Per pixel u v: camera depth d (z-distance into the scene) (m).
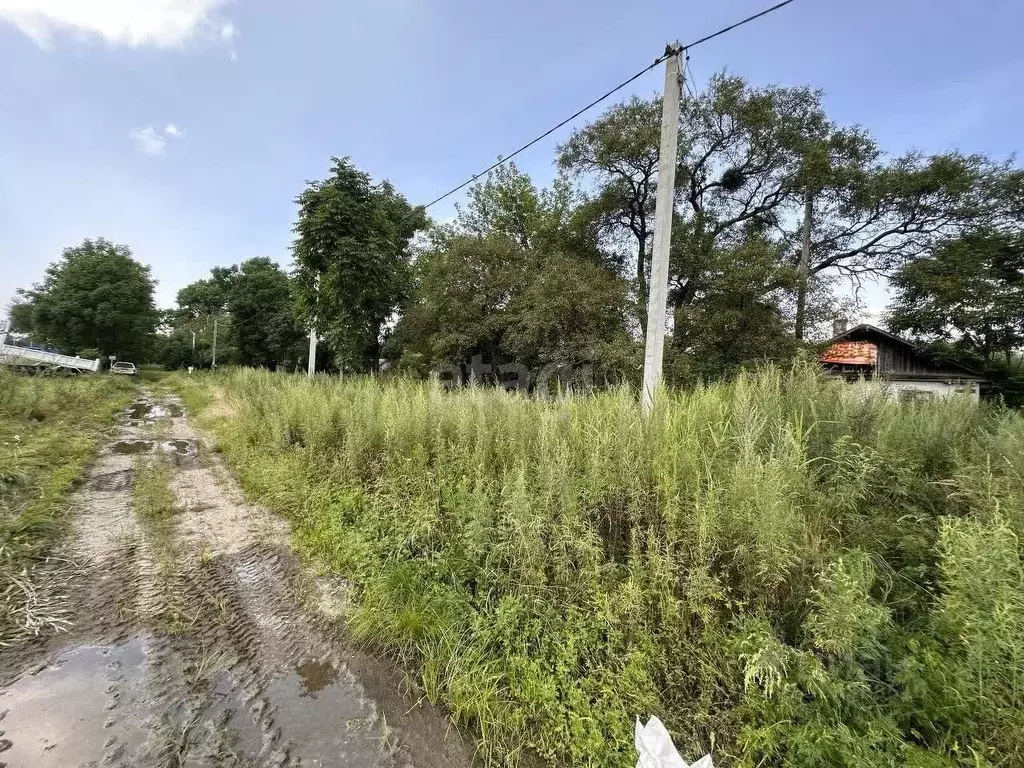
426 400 5.57
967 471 2.61
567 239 15.02
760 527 2.07
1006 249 13.48
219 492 5.66
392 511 3.99
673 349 9.48
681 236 11.54
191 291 53.06
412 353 12.78
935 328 13.84
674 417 3.28
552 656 2.43
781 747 1.79
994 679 1.54
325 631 2.95
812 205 14.95
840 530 2.50
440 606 2.88
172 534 4.30
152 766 1.93
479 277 13.16
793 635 2.09
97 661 2.57
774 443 2.80
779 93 12.95
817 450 3.04
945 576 2.05
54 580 3.36
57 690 2.33
